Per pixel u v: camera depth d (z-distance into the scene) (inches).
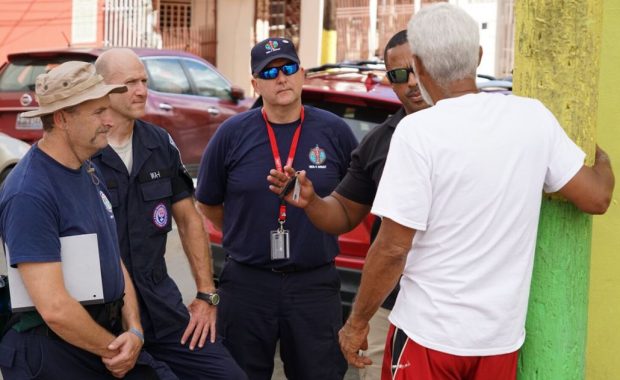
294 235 175.5
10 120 449.7
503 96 120.4
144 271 161.9
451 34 119.6
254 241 176.2
